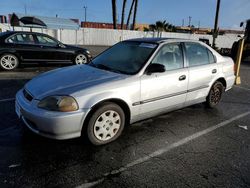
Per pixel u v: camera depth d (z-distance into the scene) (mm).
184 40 4523
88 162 3053
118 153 3307
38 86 3434
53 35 26359
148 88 3742
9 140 3465
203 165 3125
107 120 3416
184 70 4305
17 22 21406
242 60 17219
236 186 2738
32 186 2564
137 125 4266
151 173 2902
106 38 28984
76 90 3180
